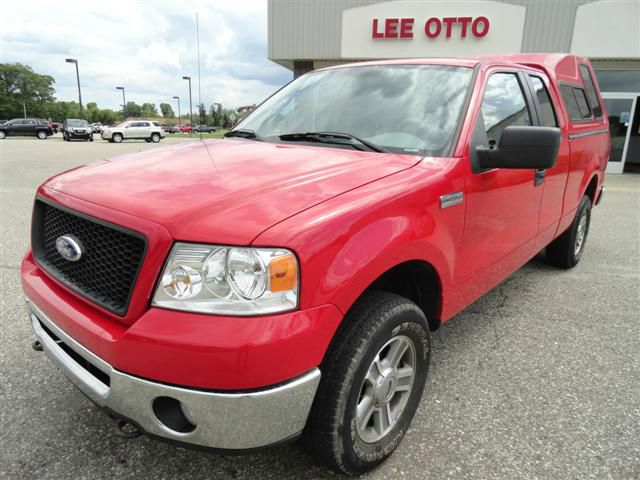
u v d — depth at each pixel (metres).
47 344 2.02
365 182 2.00
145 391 1.59
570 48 13.95
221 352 1.49
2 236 5.62
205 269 1.55
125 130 33.59
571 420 2.45
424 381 2.27
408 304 2.00
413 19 14.84
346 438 1.82
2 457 2.10
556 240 4.67
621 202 9.33
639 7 13.33
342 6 15.19
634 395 2.68
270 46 15.84
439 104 2.63
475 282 2.69
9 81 90.38
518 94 3.14
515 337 3.36
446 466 2.11
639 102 16.42
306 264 1.59
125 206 1.77
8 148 22.36
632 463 2.15
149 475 2.03
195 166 2.19
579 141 3.99
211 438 1.60
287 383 1.59
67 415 2.39
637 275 4.75
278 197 1.79
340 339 1.79
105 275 1.78
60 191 2.09
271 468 2.08
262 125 3.08
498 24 14.35
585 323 3.61
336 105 2.89
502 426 2.39
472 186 2.41
